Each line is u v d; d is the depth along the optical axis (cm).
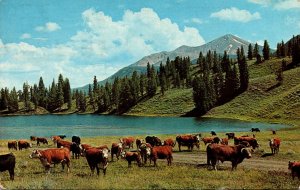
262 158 3400
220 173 2450
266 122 13200
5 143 5947
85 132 10119
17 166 2947
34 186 1959
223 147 2645
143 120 15538
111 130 10725
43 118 18362
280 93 16575
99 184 1998
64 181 2159
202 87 17788
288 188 1992
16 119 17700
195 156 3594
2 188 1995
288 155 3572
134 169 2728
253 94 17500
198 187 1948
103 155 2400
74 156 3734
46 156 2541
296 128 9650
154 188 1953
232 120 14438
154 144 4269
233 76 18838
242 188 1955
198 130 10394
